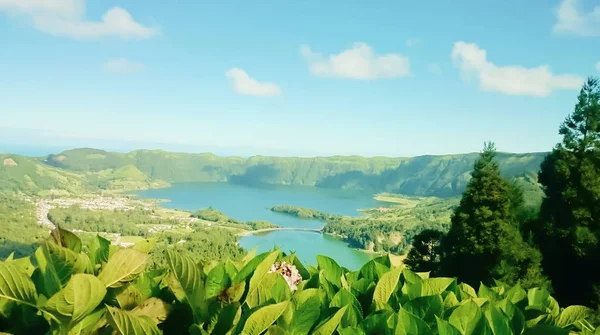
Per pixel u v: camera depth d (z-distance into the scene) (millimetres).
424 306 2621
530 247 24203
